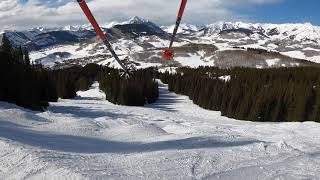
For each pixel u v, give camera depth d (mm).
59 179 6605
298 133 20719
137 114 37125
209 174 7469
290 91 55312
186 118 39750
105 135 13039
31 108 30125
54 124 14320
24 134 10719
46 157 7754
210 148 10000
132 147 10234
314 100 53156
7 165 7430
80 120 15422
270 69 97750
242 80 76688
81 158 8109
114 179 6582
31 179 6727
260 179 7422
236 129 21703
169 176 7090
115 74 80750
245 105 52781
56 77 69062
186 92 86562
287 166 8602
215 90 66562
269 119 52094
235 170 7879
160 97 82000
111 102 64875
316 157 9891
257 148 10344
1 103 23484
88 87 89062
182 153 9070
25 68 36969
